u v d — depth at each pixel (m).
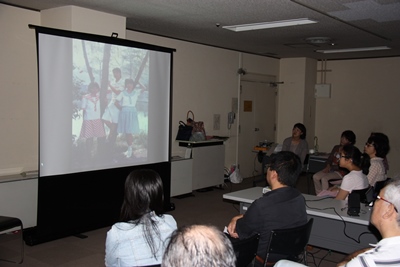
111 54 4.48
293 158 2.54
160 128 5.17
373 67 8.29
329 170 6.09
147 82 4.94
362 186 3.63
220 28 5.50
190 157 6.25
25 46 4.41
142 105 4.89
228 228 2.75
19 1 4.14
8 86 4.28
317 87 8.97
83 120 4.22
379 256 1.42
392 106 8.09
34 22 4.52
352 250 3.17
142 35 5.83
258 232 2.42
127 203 1.91
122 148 4.67
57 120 3.99
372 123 8.36
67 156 4.10
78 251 3.89
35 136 4.57
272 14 4.57
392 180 1.59
